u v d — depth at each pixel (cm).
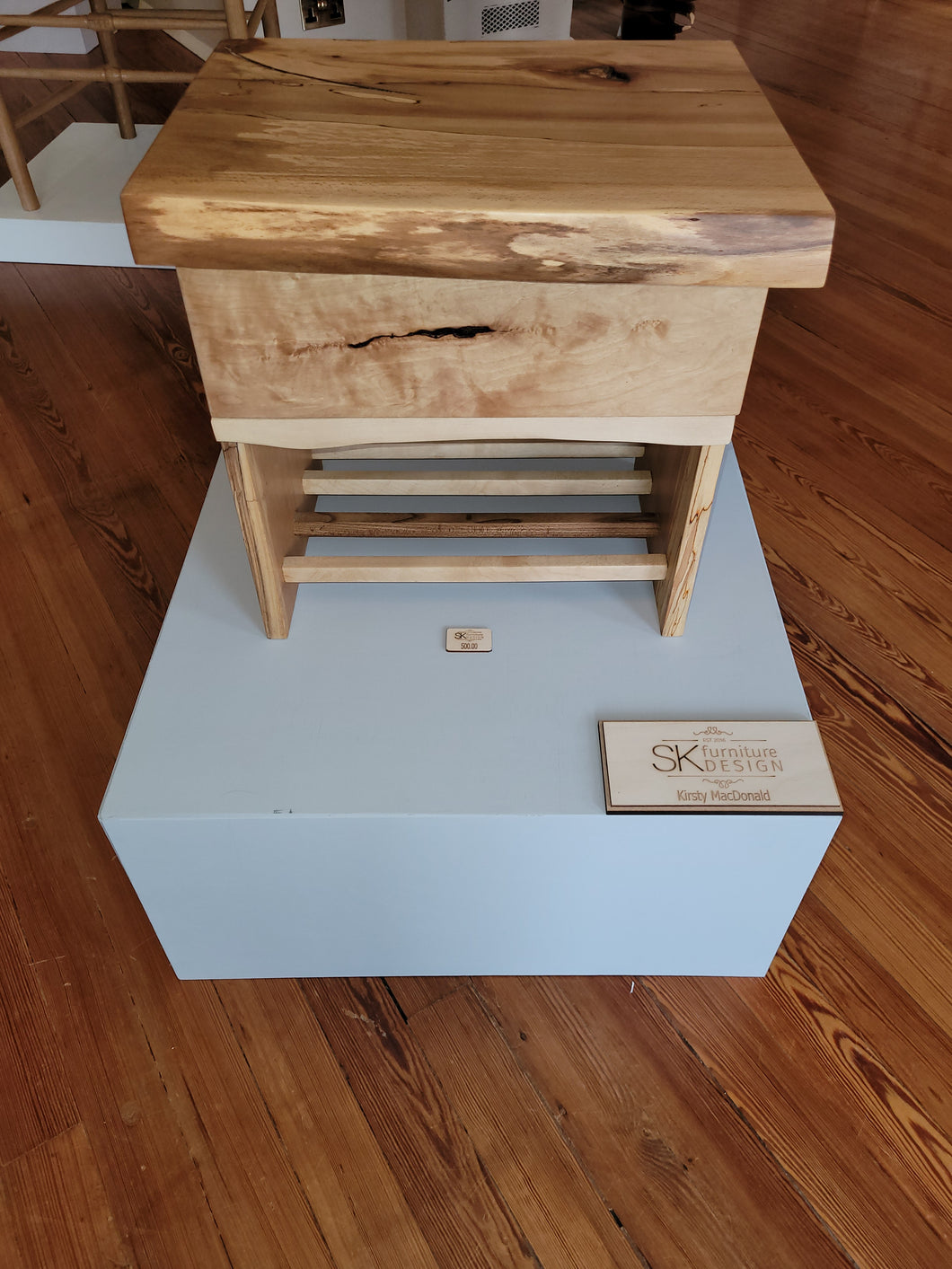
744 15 370
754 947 115
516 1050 113
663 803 96
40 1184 103
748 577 123
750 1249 99
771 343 215
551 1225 100
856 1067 112
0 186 245
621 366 86
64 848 130
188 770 101
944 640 155
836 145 286
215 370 87
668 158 81
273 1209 102
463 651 113
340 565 112
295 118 86
